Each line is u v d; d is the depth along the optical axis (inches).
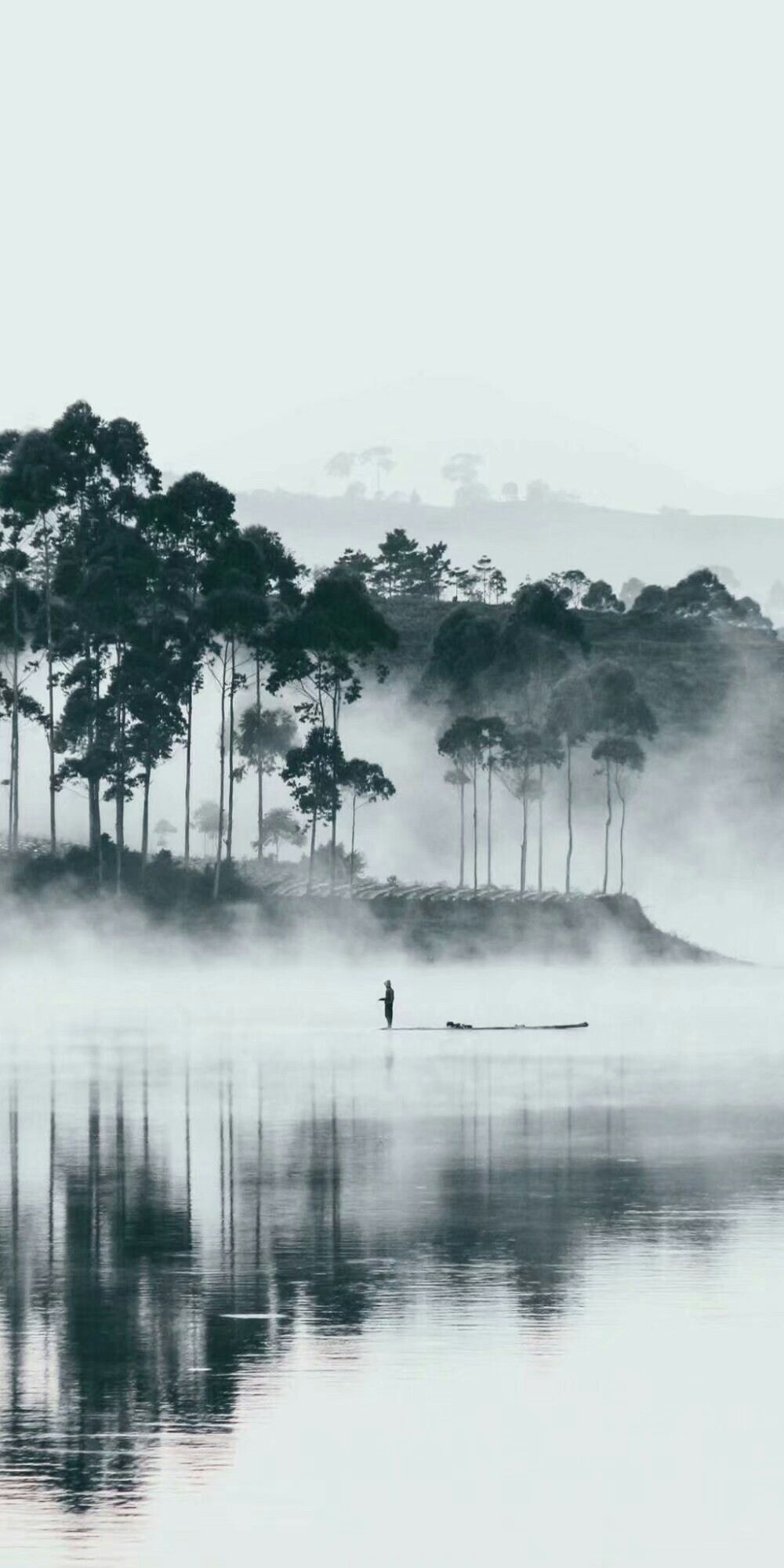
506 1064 5536.4
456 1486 1584.6
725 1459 1649.9
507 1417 1759.4
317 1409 1781.5
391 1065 5511.8
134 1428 1722.4
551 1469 1625.2
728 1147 3612.2
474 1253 2491.4
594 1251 2491.4
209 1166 3353.8
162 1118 4121.6
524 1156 3472.0
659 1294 2230.6
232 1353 1978.3
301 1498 1552.7
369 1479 1598.2
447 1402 1804.9
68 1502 1540.4
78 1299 2233.0
